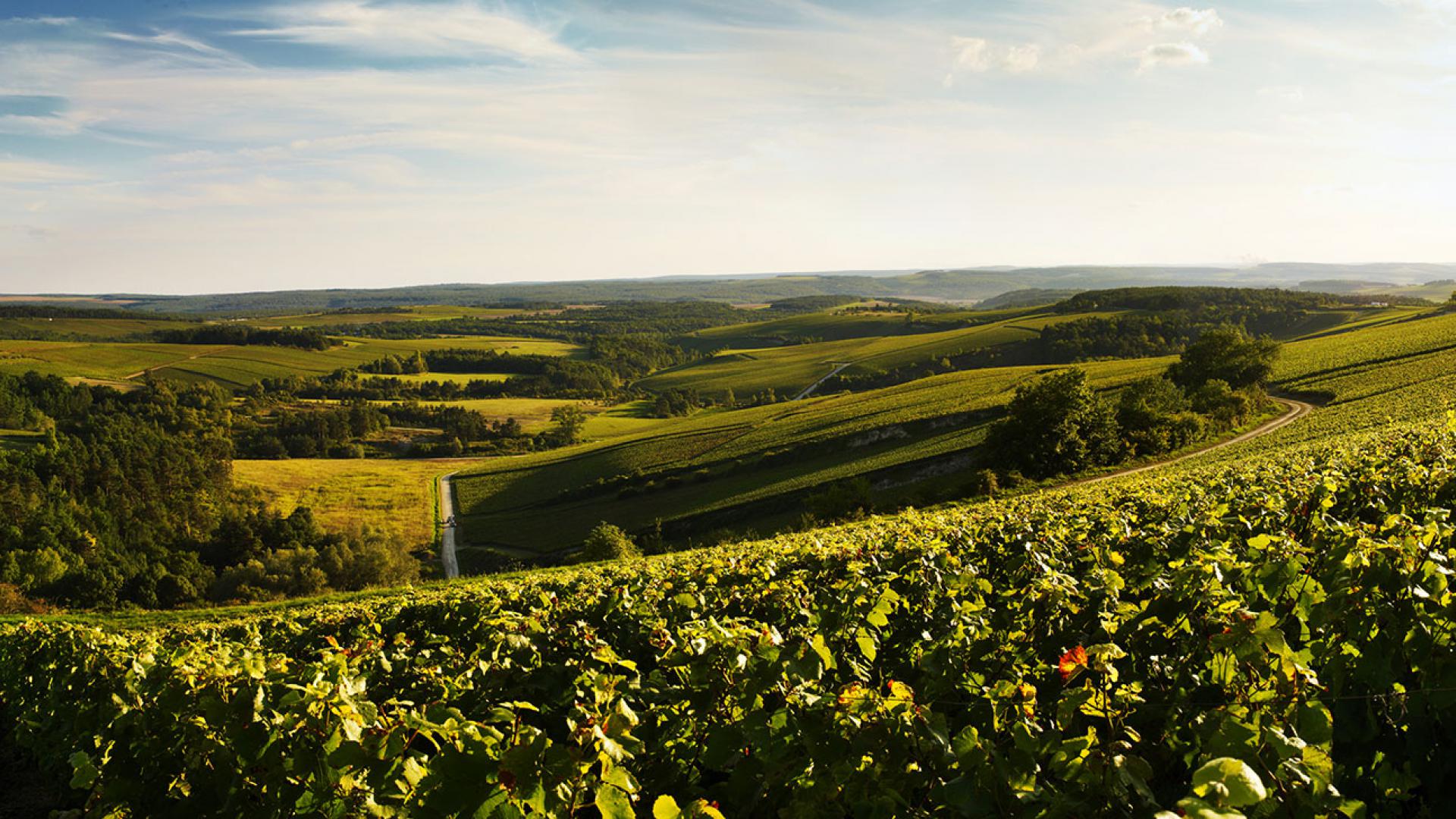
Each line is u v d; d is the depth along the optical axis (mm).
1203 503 11141
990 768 3119
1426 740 3588
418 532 86938
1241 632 3600
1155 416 55062
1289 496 9562
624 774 3211
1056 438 50500
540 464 109125
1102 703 3760
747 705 4422
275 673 5664
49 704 10086
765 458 80125
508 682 6355
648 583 13242
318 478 112000
